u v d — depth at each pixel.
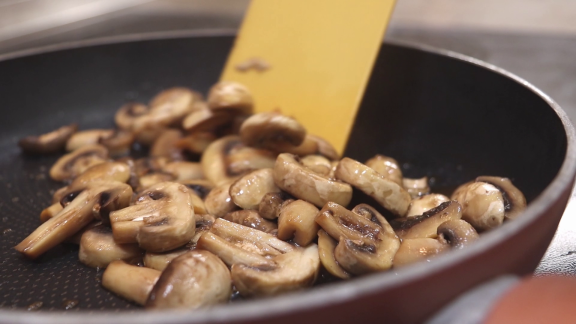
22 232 0.37
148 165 0.41
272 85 0.43
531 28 0.70
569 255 0.33
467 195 0.33
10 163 0.44
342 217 0.32
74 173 0.41
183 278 0.29
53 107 0.49
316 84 0.42
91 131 0.45
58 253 0.34
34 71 0.47
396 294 0.25
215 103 0.40
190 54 0.51
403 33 0.66
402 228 0.33
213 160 0.39
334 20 0.43
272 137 0.37
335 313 0.25
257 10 0.45
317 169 0.35
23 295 0.32
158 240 0.31
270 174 0.34
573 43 0.62
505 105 0.39
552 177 0.34
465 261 0.26
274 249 0.32
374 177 0.33
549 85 0.50
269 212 0.33
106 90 0.50
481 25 0.72
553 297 0.26
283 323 0.24
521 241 0.27
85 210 0.34
